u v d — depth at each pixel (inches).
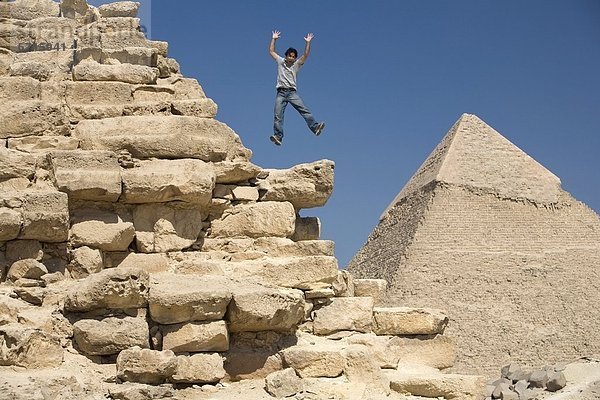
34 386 542.3
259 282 677.9
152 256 671.8
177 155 689.6
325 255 705.6
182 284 629.0
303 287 689.0
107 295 601.0
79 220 656.4
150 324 617.0
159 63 769.6
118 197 664.4
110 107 712.4
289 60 792.3
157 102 721.6
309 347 651.5
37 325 594.2
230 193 711.7
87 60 767.1
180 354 614.2
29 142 684.7
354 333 697.6
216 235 702.5
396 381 644.7
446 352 716.0
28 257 636.7
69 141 687.1
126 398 563.8
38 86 707.4
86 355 600.1
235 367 635.5
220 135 709.9
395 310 713.0
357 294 764.6
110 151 668.7
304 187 722.2
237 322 628.4
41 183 662.5
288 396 610.5
